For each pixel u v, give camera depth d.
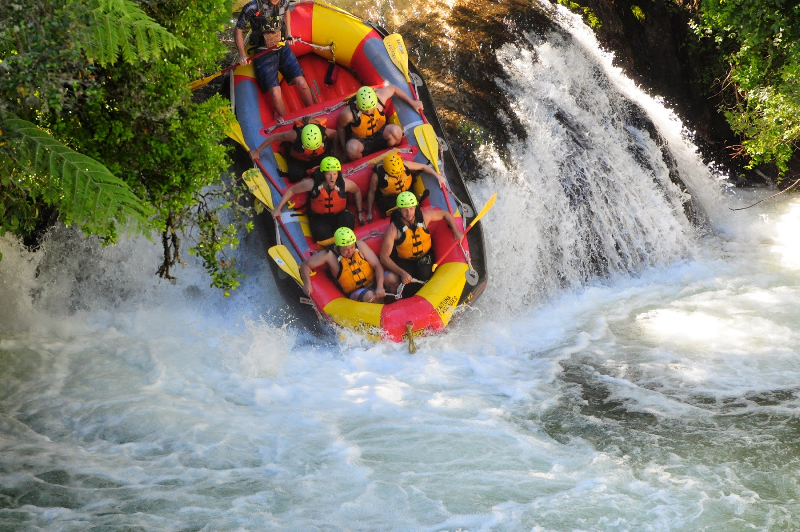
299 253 22.47
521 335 24.12
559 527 14.88
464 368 21.55
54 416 18.25
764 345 22.58
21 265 23.17
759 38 30.42
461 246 23.12
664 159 32.59
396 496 15.71
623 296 26.94
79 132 17.48
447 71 30.38
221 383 20.19
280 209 22.86
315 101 26.75
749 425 18.61
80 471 16.17
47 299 23.45
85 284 23.98
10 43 14.55
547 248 27.42
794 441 17.89
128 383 19.89
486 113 28.98
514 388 20.45
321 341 22.41
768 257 29.56
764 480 16.48
